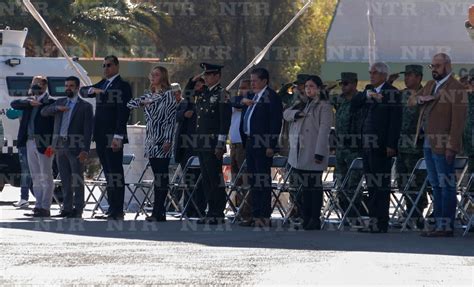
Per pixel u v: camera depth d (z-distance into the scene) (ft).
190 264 98.78
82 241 117.91
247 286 85.81
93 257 103.45
